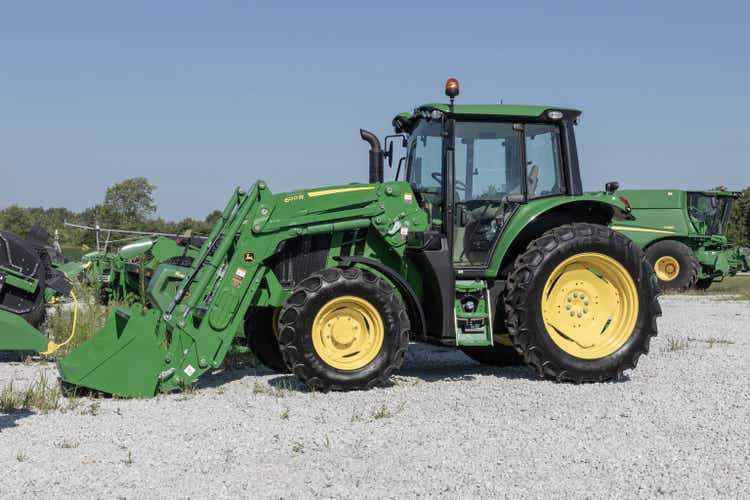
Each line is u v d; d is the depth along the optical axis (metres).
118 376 6.73
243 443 5.21
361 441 5.25
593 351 7.54
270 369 8.56
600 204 8.15
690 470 4.56
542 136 8.08
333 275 7.11
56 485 4.34
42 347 7.05
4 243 9.16
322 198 7.47
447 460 4.78
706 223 22.83
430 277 7.40
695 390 6.93
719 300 18.48
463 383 7.48
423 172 8.20
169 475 4.52
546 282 7.51
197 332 6.97
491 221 7.84
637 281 7.65
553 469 4.61
